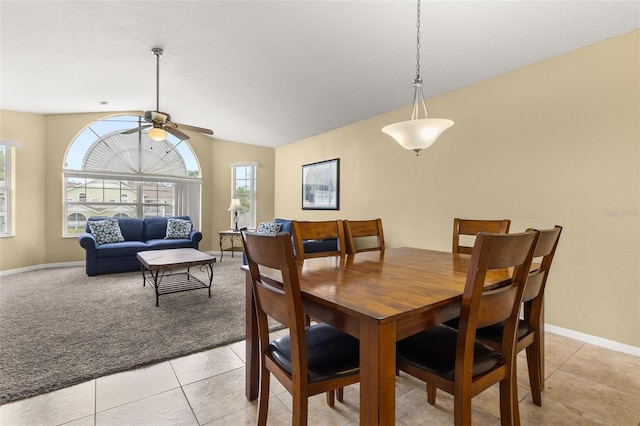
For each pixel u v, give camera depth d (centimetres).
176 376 190
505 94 282
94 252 437
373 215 417
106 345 226
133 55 310
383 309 102
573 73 242
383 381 96
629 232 218
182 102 463
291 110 433
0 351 215
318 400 171
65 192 516
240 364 205
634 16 200
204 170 640
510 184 279
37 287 379
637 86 213
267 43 272
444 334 140
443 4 199
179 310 302
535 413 157
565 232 247
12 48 286
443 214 333
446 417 155
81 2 226
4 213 453
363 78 316
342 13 219
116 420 150
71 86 388
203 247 640
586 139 236
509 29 219
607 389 176
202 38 274
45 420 149
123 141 561
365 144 432
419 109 360
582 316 240
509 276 146
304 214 554
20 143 463
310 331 146
